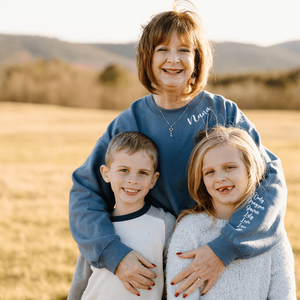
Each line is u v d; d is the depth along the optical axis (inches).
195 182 75.7
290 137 733.9
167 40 75.2
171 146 80.5
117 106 1925.4
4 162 495.2
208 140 73.8
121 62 2849.4
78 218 77.9
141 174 76.7
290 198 266.8
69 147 642.2
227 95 1834.4
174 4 79.1
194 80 82.0
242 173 71.4
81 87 1968.5
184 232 72.8
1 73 1971.0
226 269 68.7
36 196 302.8
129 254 70.2
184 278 68.2
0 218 237.0
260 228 66.8
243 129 81.4
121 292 72.7
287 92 1806.1
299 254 160.2
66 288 140.0
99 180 83.7
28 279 147.3
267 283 69.4
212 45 83.7
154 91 81.4
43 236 202.1
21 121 1073.5
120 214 79.7
